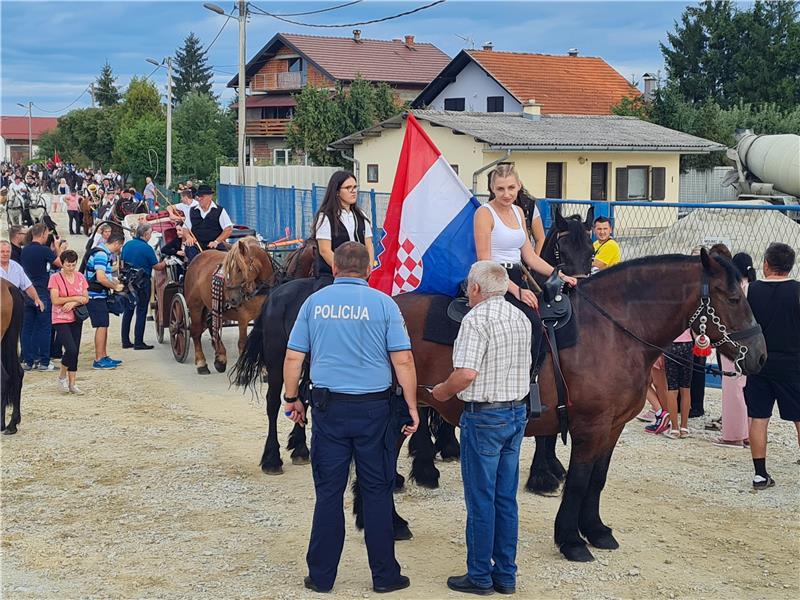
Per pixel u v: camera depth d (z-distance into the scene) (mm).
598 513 6473
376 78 55719
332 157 38312
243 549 6387
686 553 6277
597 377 5961
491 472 5535
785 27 45094
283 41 58719
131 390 11430
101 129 66188
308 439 9305
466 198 6586
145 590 5711
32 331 12672
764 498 7391
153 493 7617
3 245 10672
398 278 6781
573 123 31719
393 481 5711
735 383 8781
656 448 8812
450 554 6258
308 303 5758
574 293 6266
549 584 5773
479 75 41031
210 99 54312
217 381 11969
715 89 45469
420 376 6348
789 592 5660
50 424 9812
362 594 5645
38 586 5781
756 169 30984
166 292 13602
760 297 7445
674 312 6172
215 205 13641
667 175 31422
